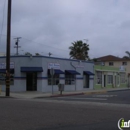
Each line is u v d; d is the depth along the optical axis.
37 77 33.28
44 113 14.12
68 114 13.90
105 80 48.94
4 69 34.44
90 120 12.12
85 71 41.69
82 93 32.84
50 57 34.47
